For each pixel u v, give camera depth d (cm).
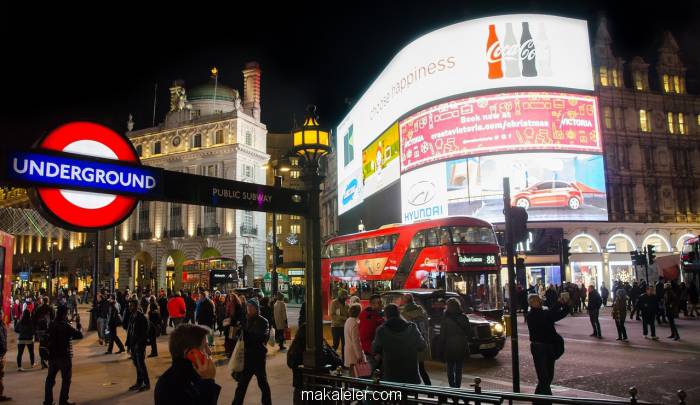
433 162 4044
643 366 1327
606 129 4303
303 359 748
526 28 3928
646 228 4228
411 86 4319
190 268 4309
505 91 3862
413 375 685
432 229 2023
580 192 3806
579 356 1493
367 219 5197
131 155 491
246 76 7125
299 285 5947
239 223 6344
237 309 1449
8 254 2139
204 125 6638
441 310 1430
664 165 4422
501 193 3759
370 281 2344
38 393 1104
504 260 3675
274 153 9544
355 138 5603
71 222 440
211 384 398
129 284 6750
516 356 845
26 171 413
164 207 6744
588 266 3988
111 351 1758
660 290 2319
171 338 401
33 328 1466
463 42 4003
